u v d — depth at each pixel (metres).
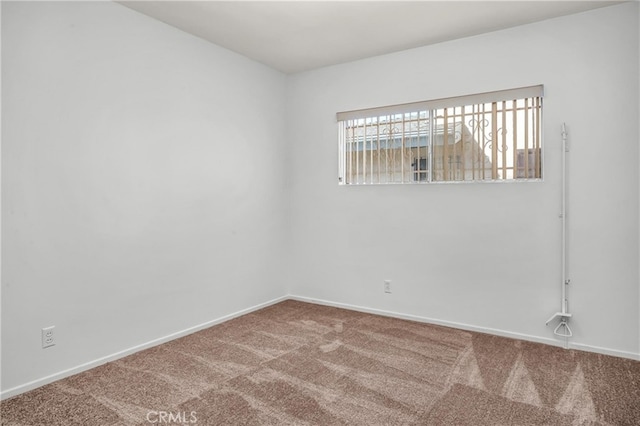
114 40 2.87
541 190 3.20
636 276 2.89
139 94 3.04
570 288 3.11
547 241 3.19
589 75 3.01
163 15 3.09
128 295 2.99
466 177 3.52
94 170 2.76
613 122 2.94
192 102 3.47
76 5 2.64
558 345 3.15
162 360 2.88
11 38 2.33
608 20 2.93
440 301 3.68
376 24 3.23
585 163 3.04
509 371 2.68
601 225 2.99
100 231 2.80
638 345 2.89
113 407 2.22
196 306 3.53
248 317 3.94
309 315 4.00
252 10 2.98
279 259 4.51
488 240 3.44
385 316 3.97
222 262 3.78
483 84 3.42
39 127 2.46
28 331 2.43
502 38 3.33
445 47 3.59
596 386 2.46
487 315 3.46
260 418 2.11
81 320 2.70
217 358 2.91
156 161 3.18
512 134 3.31
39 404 2.26
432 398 2.32
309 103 4.41
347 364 2.80
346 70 4.15
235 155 3.91
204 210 3.59
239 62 3.94
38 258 2.47
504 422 2.07
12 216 2.35
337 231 4.27
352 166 4.14
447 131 3.60
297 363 2.82
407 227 3.83
